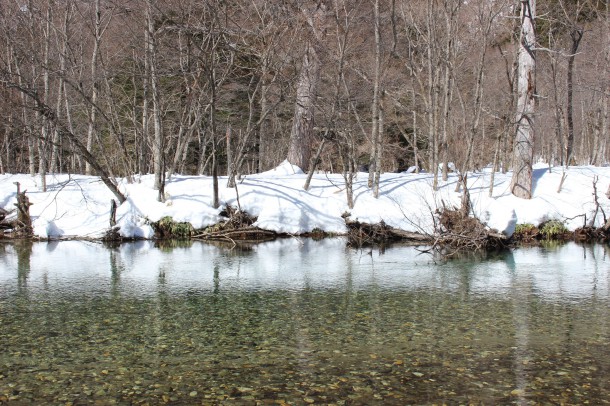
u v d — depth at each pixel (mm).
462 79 28719
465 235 17359
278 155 34781
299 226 19781
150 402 6078
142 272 13625
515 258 15742
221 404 6012
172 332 8602
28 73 23422
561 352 7574
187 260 15461
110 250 17250
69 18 22734
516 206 19578
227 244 18547
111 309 10023
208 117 26141
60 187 20875
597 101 30781
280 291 11523
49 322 9172
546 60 31828
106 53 23953
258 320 9273
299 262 15172
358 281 12508
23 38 22234
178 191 20531
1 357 7484
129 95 29234
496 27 25875
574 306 10055
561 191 20594
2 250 17172
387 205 19875
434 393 6273
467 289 11586
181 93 24000
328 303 10445
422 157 31062
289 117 34219
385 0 25547
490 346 7832
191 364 7199
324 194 20906
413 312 9734
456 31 23219
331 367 7062
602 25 29828
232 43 22781
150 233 19312
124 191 20328
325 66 23391
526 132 19953
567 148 24719
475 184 21531
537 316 9406
